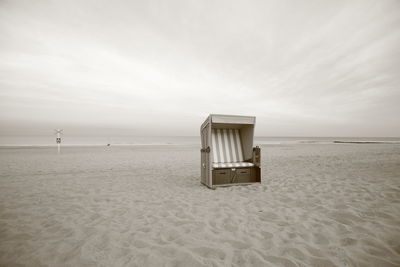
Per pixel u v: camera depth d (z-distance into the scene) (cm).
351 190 507
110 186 600
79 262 235
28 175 756
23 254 252
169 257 243
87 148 2217
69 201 461
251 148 622
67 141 4597
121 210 402
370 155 1273
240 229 314
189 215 373
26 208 416
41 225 336
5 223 345
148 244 272
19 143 3697
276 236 290
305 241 275
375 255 241
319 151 1655
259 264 228
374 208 384
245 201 450
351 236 284
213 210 397
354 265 223
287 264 227
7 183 634
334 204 413
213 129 649
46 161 1132
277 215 366
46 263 233
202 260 236
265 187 566
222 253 250
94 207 421
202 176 636
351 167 848
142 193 524
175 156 1421
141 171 849
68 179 694
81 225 335
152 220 352
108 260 238
